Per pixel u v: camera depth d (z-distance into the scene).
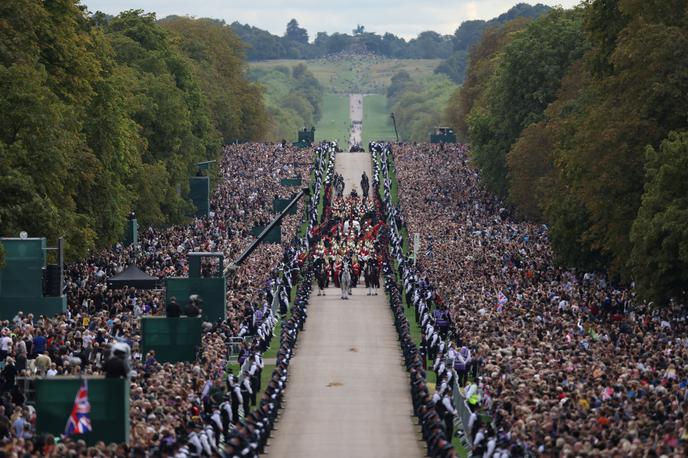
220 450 183.38
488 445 180.50
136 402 192.00
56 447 157.88
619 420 175.75
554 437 171.75
